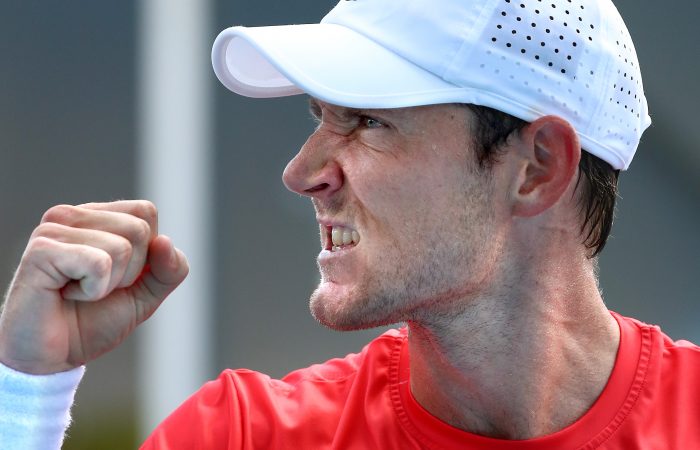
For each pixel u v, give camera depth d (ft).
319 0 56.85
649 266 52.26
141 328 51.70
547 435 17.20
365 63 15.99
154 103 55.47
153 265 16.71
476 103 15.99
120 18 55.98
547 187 16.46
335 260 16.24
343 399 18.66
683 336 51.29
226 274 53.67
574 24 16.72
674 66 54.49
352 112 16.37
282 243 53.98
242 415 18.22
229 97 55.62
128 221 16.06
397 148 15.98
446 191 15.99
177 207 54.60
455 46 15.98
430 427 17.44
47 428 16.06
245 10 56.80
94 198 54.49
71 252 15.28
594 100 16.96
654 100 54.19
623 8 54.44
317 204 16.76
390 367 18.51
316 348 52.49
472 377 16.92
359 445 17.93
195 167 55.11
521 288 16.71
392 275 15.93
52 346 15.90
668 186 53.47
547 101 16.46
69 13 55.47
